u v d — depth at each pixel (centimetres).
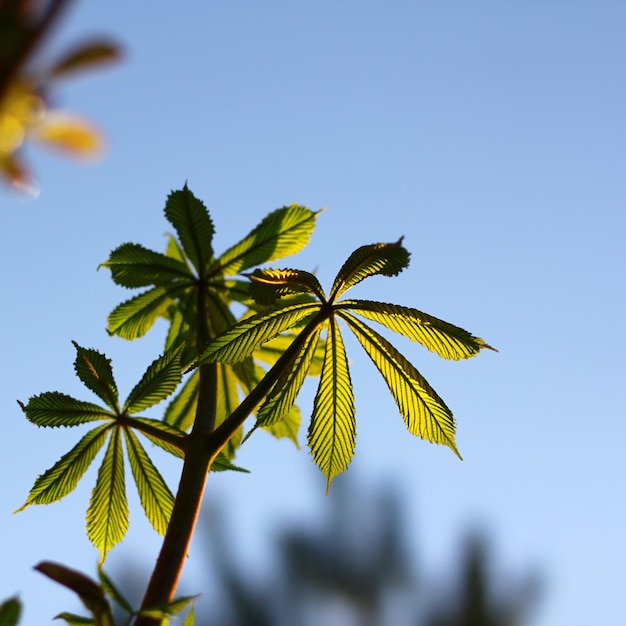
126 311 179
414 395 167
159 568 155
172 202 179
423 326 166
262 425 163
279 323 166
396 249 164
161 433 162
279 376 162
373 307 165
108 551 167
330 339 167
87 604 147
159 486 168
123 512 168
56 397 167
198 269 180
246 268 180
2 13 77
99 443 168
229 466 168
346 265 165
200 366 167
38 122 90
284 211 181
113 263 178
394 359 167
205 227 180
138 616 150
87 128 92
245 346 164
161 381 168
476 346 166
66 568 147
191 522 157
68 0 79
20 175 93
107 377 168
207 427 164
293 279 165
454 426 166
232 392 181
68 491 167
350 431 166
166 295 179
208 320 179
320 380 167
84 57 89
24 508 166
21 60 80
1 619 143
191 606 154
